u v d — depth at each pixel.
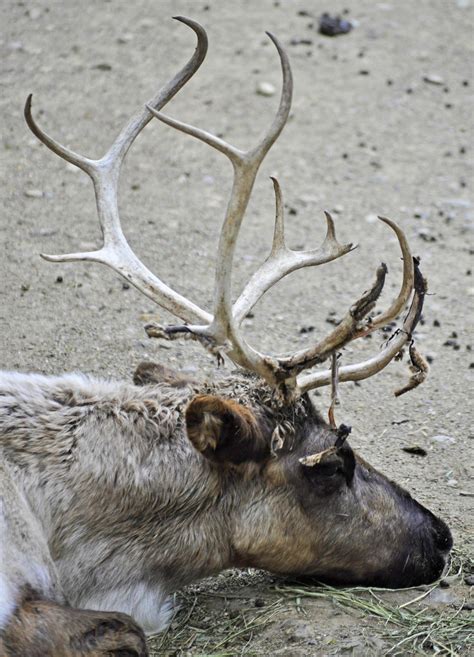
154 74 31.42
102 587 13.55
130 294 22.45
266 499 13.95
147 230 24.78
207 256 24.05
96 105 29.72
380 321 13.04
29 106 14.05
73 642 12.24
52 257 13.80
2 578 12.38
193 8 35.66
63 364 20.03
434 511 16.62
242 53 33.09
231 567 14.27
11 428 13.57
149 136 28.88
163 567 13.82
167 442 13.80
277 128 12.27
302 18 35.50
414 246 25.00
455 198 27.09
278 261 14.02
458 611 14.05
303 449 13.92
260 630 13.77
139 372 15.04
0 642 12.05
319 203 26.58
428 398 19.75
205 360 20.39
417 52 34.06
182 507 13.72
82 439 13.64
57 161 27.17
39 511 13.29
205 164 27.83
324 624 13.72
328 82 32.09
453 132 30.25
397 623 13.73
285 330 21.67
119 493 13.54
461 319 22.33
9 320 21.23
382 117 30.69
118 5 35.31
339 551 14.34
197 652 13.40
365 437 18.61
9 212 24.89
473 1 37.41
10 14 34.25
